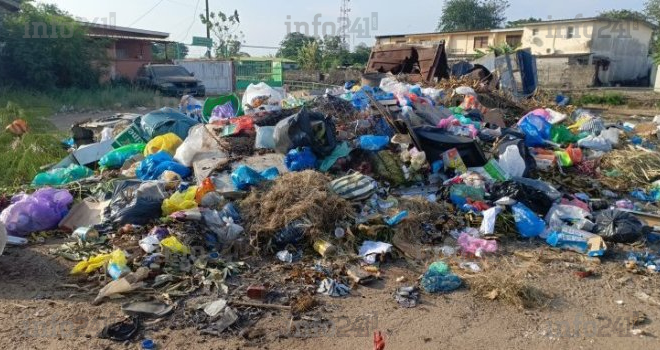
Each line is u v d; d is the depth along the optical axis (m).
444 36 47.38
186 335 3.88
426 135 7.22
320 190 5.80
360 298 4.50
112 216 5.73
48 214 5.86
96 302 4.30
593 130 9.85
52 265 5.01
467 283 4.76
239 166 6.61
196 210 5.54
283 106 9.66
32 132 11.16
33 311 4.18
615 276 4.98
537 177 7.41
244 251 5.25
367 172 6.86
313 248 5.34
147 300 4.34
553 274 5.01
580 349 3.79
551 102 13.70
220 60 30.02
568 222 6.04
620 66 40.91
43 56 21.75
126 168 7.62
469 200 6.30
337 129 7.76
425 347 3.79
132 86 23.97
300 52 44.97
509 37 44.03
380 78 13.08
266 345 3.79
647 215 6.28
